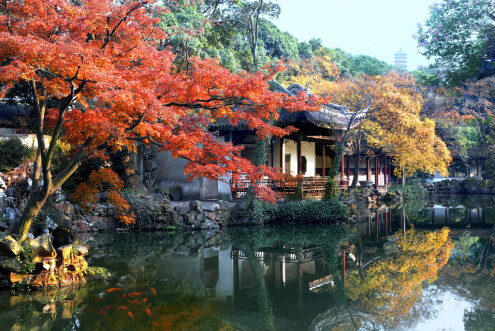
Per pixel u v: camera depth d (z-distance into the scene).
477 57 19.62
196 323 8.27
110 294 9.83
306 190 24.92
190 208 20.75
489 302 9.52
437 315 8.69
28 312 8.53
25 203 14.18
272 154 27.03
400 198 39.88
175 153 11.35
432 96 45.31
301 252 15.53
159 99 11.08
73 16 9.61
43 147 10.12
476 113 40.59
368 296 10.22
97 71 8.44
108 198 15.55
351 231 20.47
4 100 20.78
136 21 10.59
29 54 8.09
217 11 34.47
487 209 31.45
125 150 21.89
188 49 22.34
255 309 9.25
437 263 13.60
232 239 18.03
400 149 36.06
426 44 20.08
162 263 13.38
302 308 9.37
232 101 12.02
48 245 10.32
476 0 18.78
